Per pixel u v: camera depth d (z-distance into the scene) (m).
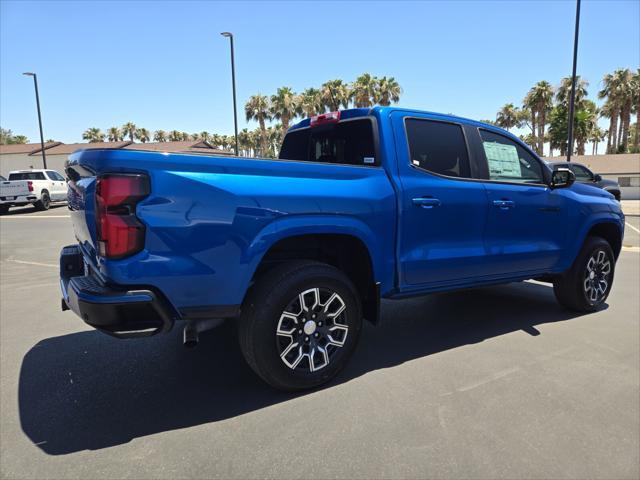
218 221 2.68
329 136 4.14
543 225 4.40
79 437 2.63
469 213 3.83
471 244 3.89
